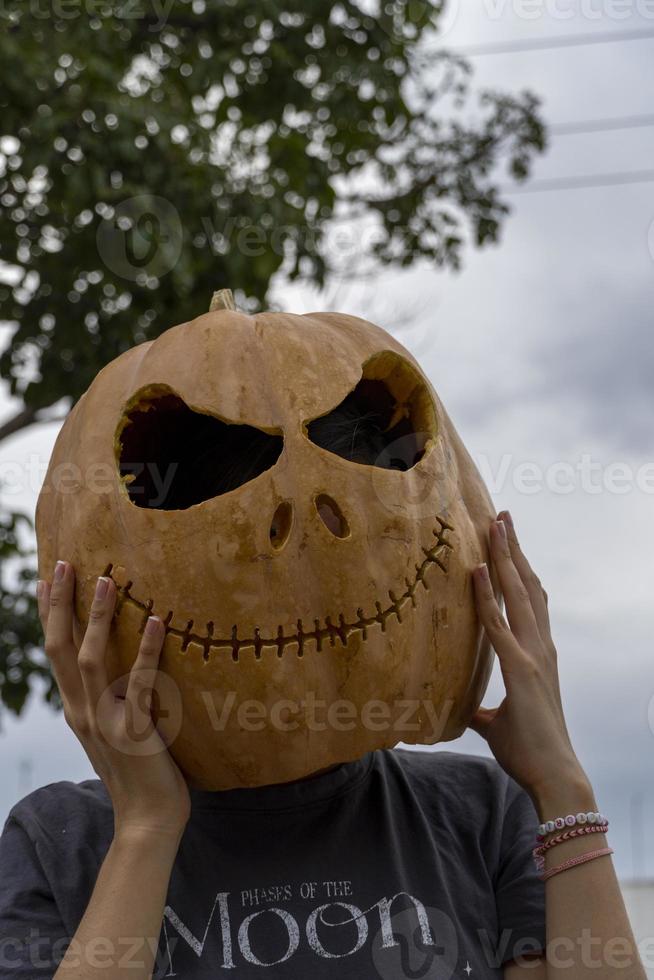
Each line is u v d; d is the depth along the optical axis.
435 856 1.86
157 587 1.77
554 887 1.79
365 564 1.78
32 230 5.31
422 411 2.04
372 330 2.11
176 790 1.76
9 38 4.91
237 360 1.89
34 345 5.53
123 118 4.99
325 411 1.86
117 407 1.93
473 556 1.95
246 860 1.79
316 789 1.85
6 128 4.95
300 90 5.78
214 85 5.66
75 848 1.84
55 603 1.85
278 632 1.75
